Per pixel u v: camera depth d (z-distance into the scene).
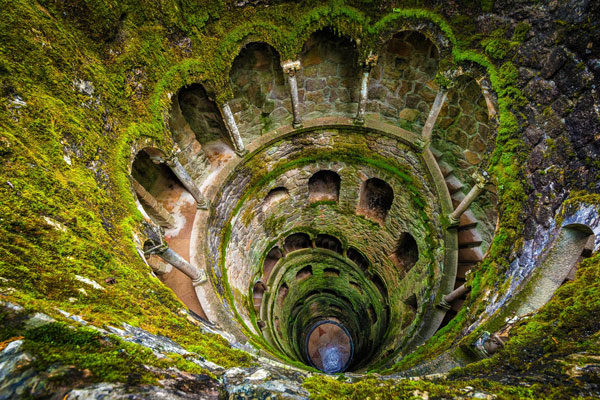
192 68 8.48
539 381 2.66
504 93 7.27
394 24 8.77
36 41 5.28
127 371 2.01
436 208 10.66
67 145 5.28
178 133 9.92
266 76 10.80
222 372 2.72
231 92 9.50
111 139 6.52
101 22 6.38
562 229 5.05
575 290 3.87
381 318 15.32
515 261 6.24
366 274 16.45
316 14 8.95
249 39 8.98
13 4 5.06
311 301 19.44
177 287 8.94
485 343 4.66
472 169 10.34
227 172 10.88
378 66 10.62
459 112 9.94
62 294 2.96
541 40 6.28
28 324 2.08
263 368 3.17
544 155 6.14
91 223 4.62
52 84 5.41
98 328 2.47
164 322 3.69
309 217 15.44
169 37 7.93
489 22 7.40
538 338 3.53
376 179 13.05
